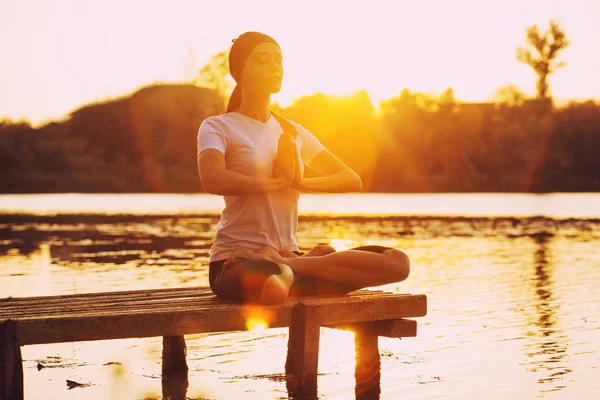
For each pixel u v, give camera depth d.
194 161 63.50
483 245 15.77
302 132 5.05
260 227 4.60
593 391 4.67
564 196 48.62
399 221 23.95
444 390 4.74
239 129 4.62
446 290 9.06
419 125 61.22
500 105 67.06
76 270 11.30
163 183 60.62
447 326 6.79
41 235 18.98
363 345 4.95
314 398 4.49
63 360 5.78
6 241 17.16
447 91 63.94
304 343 4.40
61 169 62.16
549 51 64.88
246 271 4.34
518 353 5.73
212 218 26.59
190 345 6.29
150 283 9.63
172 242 16.84
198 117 63.78
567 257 13.19
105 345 6.36
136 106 66.88
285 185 4.54
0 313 4.12
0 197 50.12
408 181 59.69
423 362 5.48
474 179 59.69
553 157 59.75
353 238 17.23
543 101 64.56
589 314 7.34
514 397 4.56
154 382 5.07
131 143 66.25
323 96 58.94
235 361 5.68
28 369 5.48
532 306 7.84
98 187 60.12
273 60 4.70
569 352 5.73
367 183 59.81
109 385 5.00
